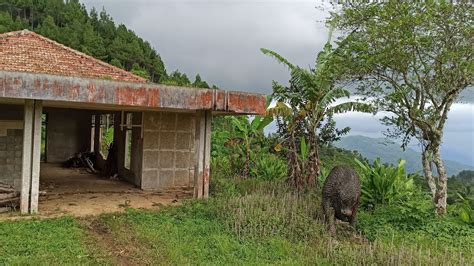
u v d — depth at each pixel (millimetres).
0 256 7066
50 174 16344
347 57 11375
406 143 12086
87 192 12859
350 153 21844
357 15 11086
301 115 14297
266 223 9641
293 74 13977
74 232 8648
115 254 7641
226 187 13398
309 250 8477
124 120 15844
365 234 10312
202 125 11883
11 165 11711
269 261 7855
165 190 13773
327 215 10414
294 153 14250
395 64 10898
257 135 18047
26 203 9727
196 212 10586
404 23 10125
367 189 12562
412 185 13477
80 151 20312
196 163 11922
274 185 14195
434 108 11336
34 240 7941
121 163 15969
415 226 10664
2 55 12992
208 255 7922
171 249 7930
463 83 10859
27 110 9594
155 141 13914
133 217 10000
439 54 10578
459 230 10383
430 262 7699
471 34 10195
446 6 9945
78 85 8828
